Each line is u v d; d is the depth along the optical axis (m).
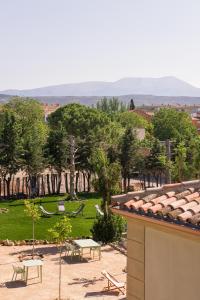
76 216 38.19
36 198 48.34
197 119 136.75
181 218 9.51
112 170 28.75
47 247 28.59
